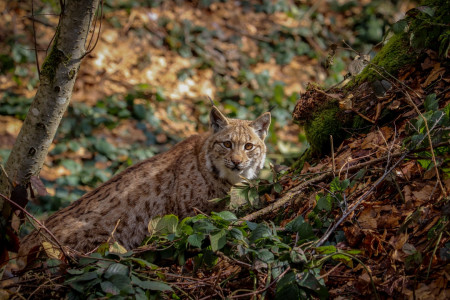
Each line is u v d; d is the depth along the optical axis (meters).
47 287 3.98
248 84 12.73
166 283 4.08
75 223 5.71
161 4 13.99
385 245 4.22
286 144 10.78
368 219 4.48
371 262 4.15
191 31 13.62
